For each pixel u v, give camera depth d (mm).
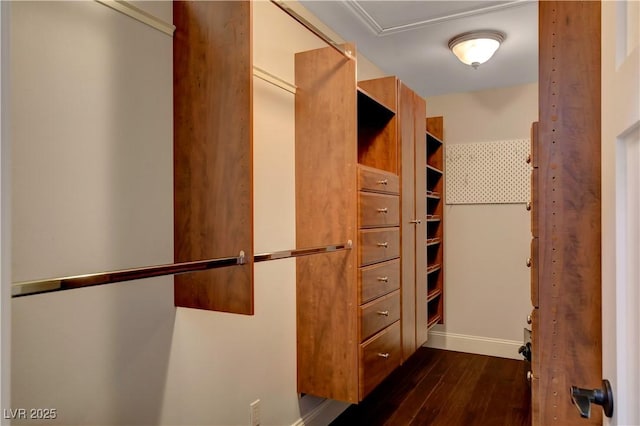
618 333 706
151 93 1532
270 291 2160
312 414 2498
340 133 2211
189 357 1687
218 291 1537
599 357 977
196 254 1583
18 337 1146
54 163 1225
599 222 972
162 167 1576
